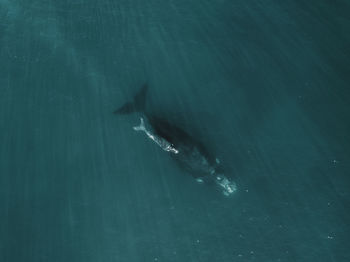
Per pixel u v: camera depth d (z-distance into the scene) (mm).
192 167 36656
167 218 36031
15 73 42938
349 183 36312
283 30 44969
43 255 34812
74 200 37000
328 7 46125
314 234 34531
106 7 47656
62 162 38656
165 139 37156
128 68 43281
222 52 43906
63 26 46094
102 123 40344
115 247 35031
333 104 40281
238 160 37812
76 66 43469
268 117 39875
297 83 41594
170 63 43438
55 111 41062
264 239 34719
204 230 35406
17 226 35938
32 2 47562
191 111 40281
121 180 37656
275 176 37031
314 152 37969
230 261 34125
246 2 47156
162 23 46250
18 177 38000
